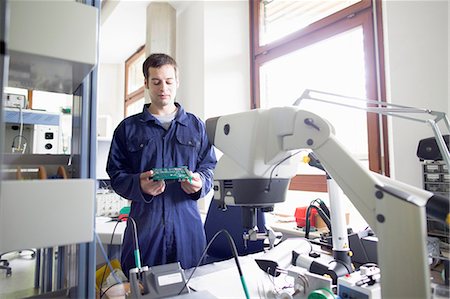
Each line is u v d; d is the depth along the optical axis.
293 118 0.75
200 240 1.56
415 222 0.54
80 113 0.88
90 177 0.84
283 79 2.81
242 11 3.05
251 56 3.03
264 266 1.12
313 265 1.02
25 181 0.60
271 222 2.24
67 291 0.96
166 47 3.24
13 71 0.78
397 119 1.68
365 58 2.07
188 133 1.63
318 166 0.95
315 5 2.52
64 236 0.63
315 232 1.85
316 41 2.44
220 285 0.98
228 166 0.84
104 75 5.35
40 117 2.23
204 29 2.91
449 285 0.88
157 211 1.48
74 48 0.68
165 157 1.56
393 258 0.55
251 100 3.02
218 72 2.94
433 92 1.58
